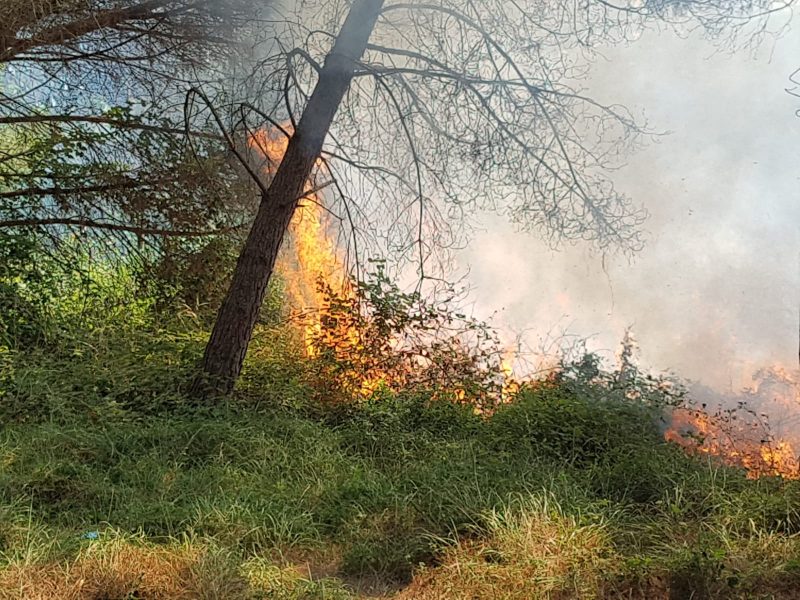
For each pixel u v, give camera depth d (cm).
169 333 1068
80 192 1091
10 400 779
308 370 960
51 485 595
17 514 536
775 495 602
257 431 761
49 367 877
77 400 788
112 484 620
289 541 554
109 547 488
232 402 866
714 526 565
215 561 482
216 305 1172
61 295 1105
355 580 520
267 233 907
